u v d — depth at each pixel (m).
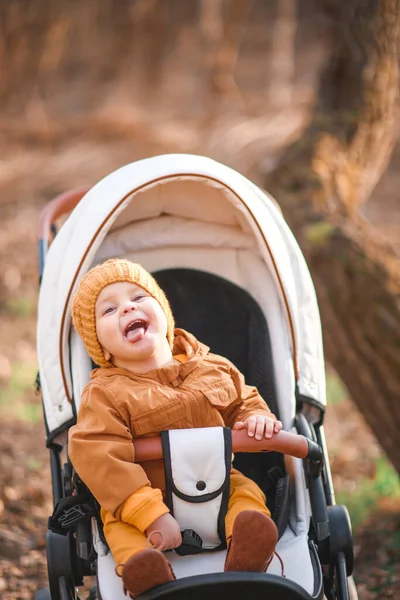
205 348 4.21
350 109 8.07
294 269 4.68
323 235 7.05
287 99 18.12
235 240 4.92
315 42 23.06
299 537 3.89
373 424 6.53
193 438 3.68
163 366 3.94
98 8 19.39
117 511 3.58
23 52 17.39
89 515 3.86
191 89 19.67
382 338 6.35
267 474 4.37
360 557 6.12
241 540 3.30
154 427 3.80
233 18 17.03
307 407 4.54
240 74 21.38
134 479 3.56
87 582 6.11
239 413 4.05
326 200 7.57
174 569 3.58
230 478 3.91
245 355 4.88
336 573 3.94
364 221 7.53
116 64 19.48
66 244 4.54
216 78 17.11
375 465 7.76
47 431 4.36
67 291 4.30
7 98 17.67
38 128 17.11
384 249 7.07
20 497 7.21
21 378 9.80
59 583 3.85
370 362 6.42
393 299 6.46
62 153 16.36
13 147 16.84
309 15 23.19
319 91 8.41
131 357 3.86
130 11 18.94
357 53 7.94
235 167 13.61
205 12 17.44
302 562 3.72
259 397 4.16
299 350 4.54
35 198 14.80
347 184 7.82
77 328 4.02
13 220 14.00
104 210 4.32
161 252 4.92
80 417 3.83
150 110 18.69
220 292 4.92
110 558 3.72
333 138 8.00
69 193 5.58
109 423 3.69
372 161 8.22
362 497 7.02
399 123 12.03
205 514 3.65
